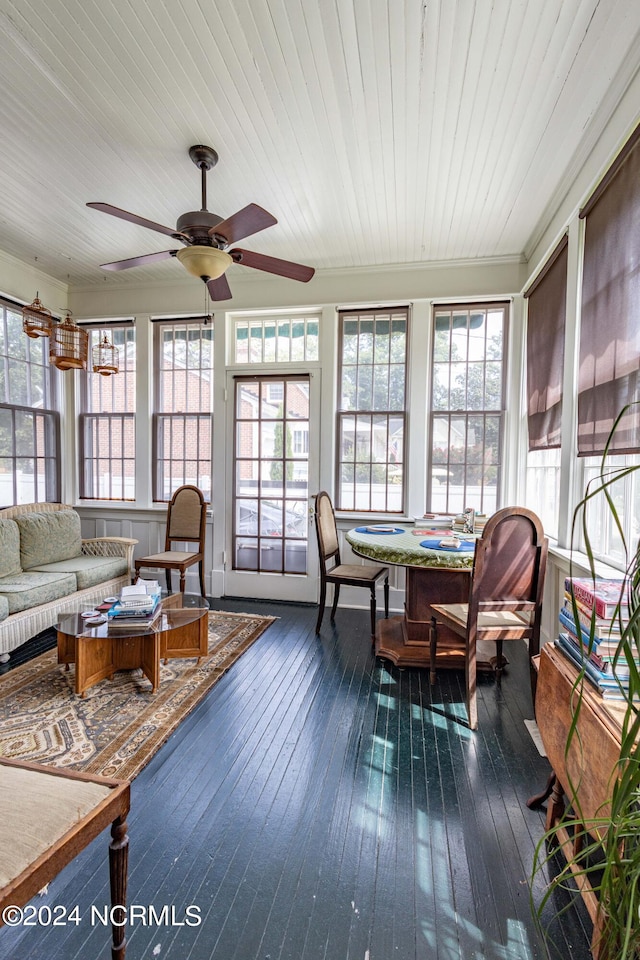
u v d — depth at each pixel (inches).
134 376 180.9
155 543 180.7
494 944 48.9
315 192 115.7
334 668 114.0
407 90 81.8
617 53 72.2
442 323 159.2
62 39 72.4
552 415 117.0
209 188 114.6
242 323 175.3
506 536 88.8
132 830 63.3
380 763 78.2
